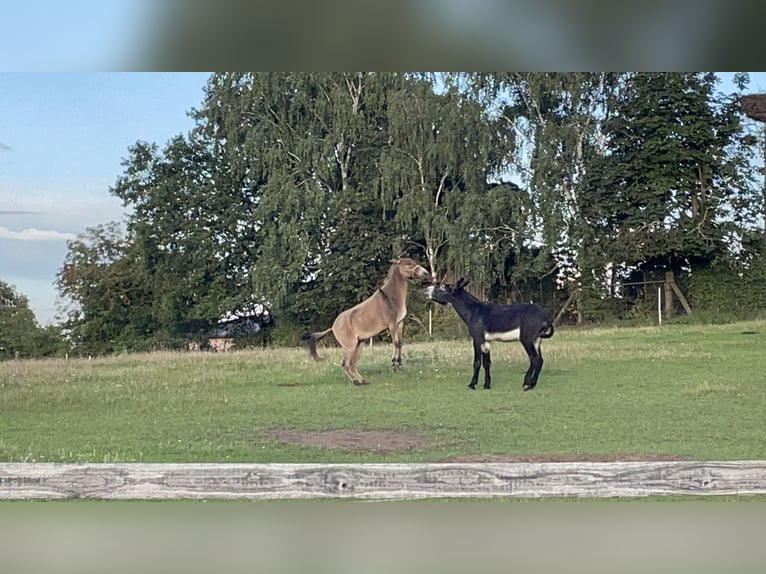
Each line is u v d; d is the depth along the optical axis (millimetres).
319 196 19156
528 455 8438
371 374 13703
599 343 15961
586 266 19812
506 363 14320
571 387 12367
